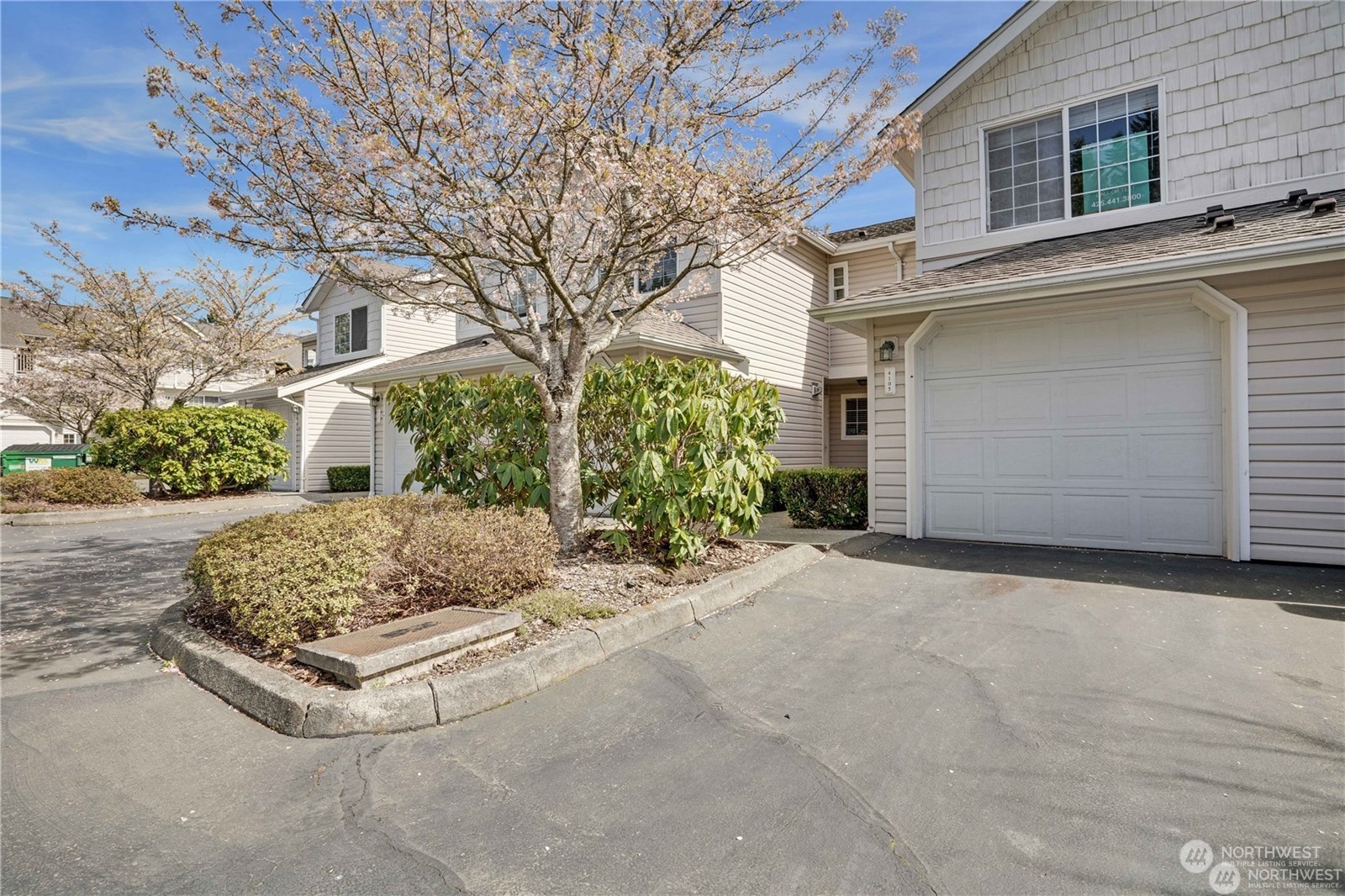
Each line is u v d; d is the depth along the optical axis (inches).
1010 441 281.9
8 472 615.2
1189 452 246.7
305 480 701.9
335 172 184.9
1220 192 280.8
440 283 235.0
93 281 589.6
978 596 196.1
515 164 186.4
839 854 80.4
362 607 170.1
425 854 81.9
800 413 532.1
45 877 78.4
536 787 97.6
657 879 76.3
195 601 192.5
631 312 246.4
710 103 219.6
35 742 115.0
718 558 227.1
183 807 93.8
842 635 164.7
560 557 215.3
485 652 142.2
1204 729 111.2
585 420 239.3
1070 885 74.3
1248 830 83.7
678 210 190.9
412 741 113.1
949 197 344.8
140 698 134.9
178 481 534.9
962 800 91.8
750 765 102.7
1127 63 301.6
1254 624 164.1
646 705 126.0
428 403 258.8
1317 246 199.0
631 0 201.8
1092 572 221.8
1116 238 277.4
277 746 113.2
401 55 177.8
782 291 511.2
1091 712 118.6
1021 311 279.4
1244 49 277.9
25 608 214.1
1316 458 222.5
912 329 303.7
